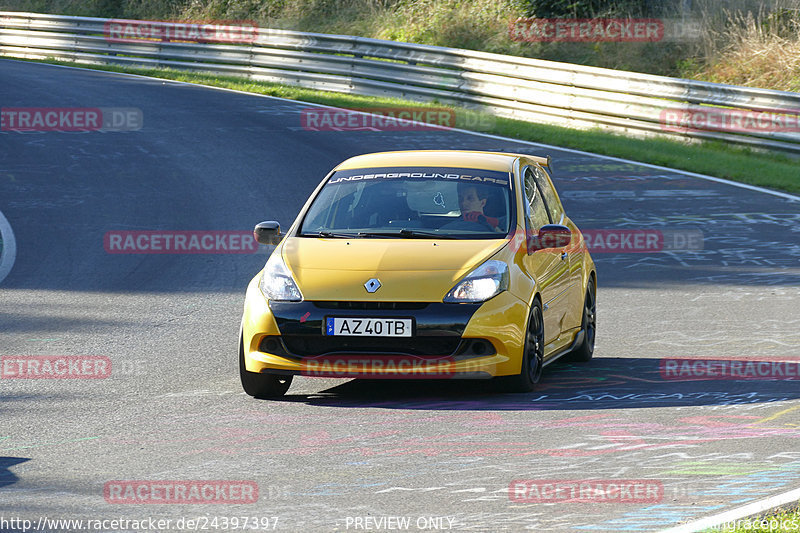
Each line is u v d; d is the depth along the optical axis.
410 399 25.95
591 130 78.50
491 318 25.36
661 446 21.38
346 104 86.94
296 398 26.20
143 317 36.69
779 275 43.44
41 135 74.62
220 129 76.19
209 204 56.53
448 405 25.23
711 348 31.91
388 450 21.22
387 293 25.41
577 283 30.72
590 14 110.06
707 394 26.08
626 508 17.45
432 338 25.14
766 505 17.34
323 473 19.69
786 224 53.50
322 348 25.48
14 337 33.72
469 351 25.27
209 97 89.75
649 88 77.56
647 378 28.14
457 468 19.92
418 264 26.05
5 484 19.20
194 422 23.69
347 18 126.12
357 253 26.62
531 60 83.31
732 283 42.12
